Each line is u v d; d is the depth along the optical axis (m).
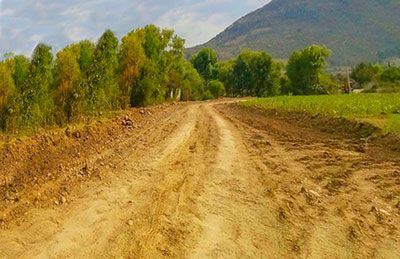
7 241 6.93
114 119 22.34
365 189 10.20
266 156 13.81
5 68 16.20
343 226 7.88
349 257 6.68
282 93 94.88
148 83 35.31
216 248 6.84
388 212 8.70
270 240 7.21
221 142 16.48
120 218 7.99
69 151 14.25
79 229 7.43
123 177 10.86
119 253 6.55
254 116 29.25
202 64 95.06
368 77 93.88
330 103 29.75
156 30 36.84
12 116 16.23
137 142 16.30
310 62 82.75
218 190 9.88
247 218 8.17
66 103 19.84
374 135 17.48
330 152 14.52
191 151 14.52
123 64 29.97
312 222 8.05
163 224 7.73
